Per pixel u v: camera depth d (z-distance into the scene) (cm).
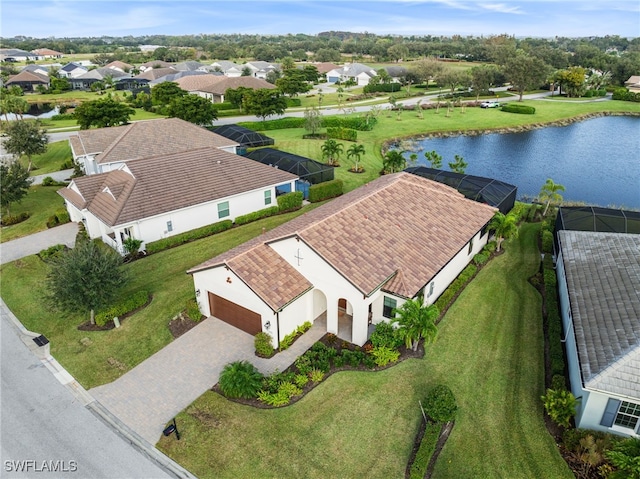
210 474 1641
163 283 2850
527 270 3022
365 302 2147
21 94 10725
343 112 8800
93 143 4766
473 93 11150
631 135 7912
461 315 2538
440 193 3144
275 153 4881
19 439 1788
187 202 3378
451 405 1759
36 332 2455
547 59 15025
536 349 2267
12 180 3800
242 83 9856
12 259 3228
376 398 1956
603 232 2731
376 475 1628
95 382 2083
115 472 1653
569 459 1661
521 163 6262
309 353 2166
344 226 2459
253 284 2183
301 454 1705
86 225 3506
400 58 19738
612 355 1703
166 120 5209
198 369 2142
